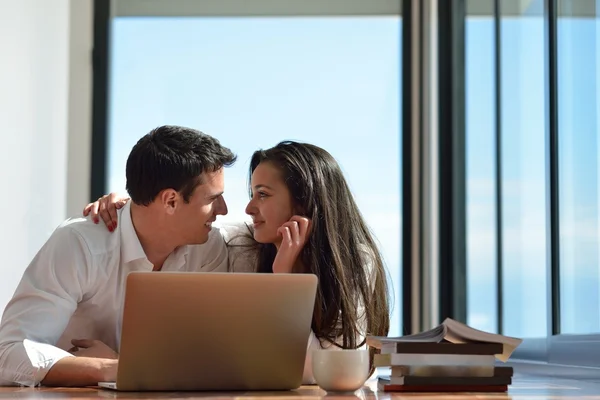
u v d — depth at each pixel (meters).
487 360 2.11
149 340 2.04
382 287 2.91
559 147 3.26
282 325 2.11
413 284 5.28
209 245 2.98
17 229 4.19
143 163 2.71
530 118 3.66
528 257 3.67
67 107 5.05
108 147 5.24
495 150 4.18
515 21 3.88
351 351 2.08
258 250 2.99
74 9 5.24
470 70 4.66
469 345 2.11
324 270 2.78
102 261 2.74
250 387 2.13
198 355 2.07
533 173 3.61
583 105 3.04
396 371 2.12
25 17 4.30
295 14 5.39
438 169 5.09
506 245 3.98
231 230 3.06
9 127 4.12
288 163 2.83
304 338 2.13
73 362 2.35
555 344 3.23
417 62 5.37
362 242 2.91
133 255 2.78
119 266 2.80
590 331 2.93
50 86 4.72
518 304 3.80
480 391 2.08
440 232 5.03
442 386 2.09
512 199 3.90
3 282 4.01
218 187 2.77
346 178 3.05
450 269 4.98
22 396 1.98
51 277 2.63
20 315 2.55
